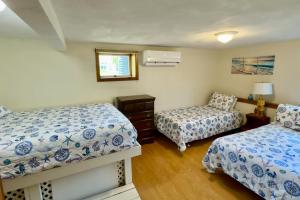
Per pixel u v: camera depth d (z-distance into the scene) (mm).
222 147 2283
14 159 1527
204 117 3453
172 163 2855
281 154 1955
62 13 1536
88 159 1854
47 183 1789
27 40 2770
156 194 2156
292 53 3105
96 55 3252
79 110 2777
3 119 2332
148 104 3441
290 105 2961
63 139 1724
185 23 1937
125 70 3682
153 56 3502
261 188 1831
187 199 2068
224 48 4297
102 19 1742
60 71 3055
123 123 2068
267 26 2107
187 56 4168
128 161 2123
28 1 948
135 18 1725
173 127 3258
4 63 2686
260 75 3662
